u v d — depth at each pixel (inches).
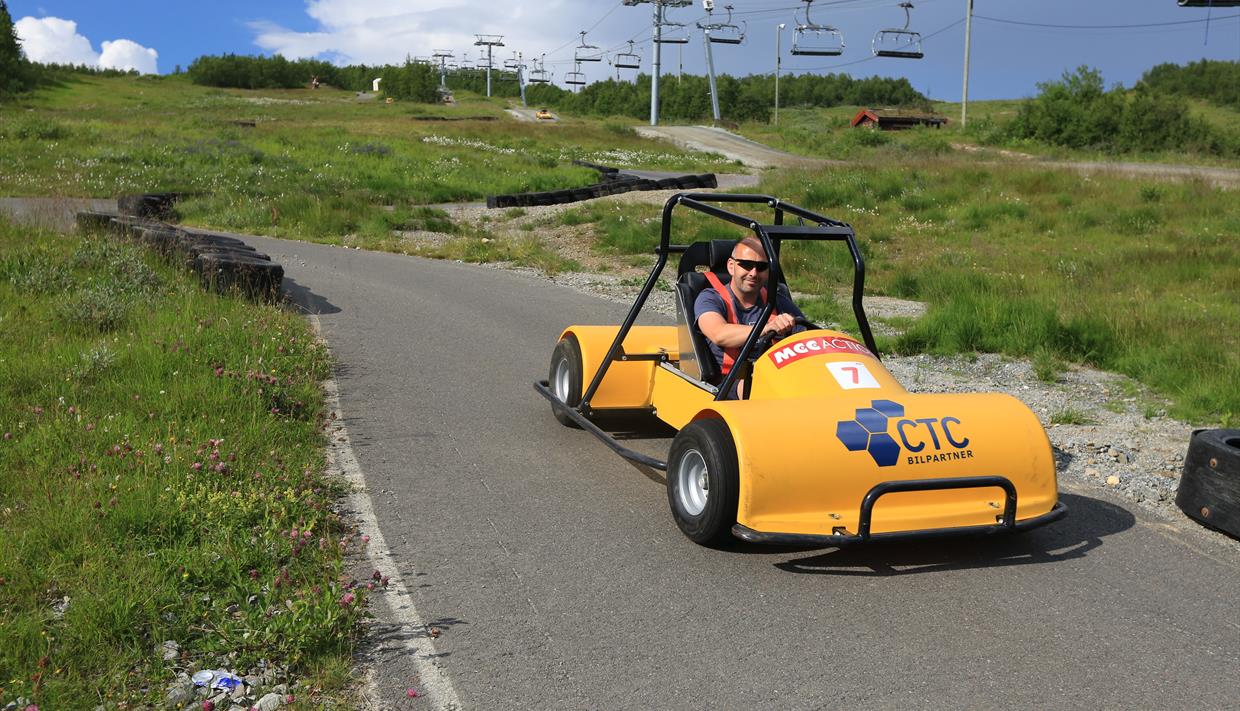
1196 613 165.0
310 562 170.4
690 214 860.6
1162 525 210.4
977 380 354.9
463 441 256.2
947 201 933.2
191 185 1047.6
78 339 310.2
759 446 173.3
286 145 1533.0
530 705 130.4
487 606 159.9
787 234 209.6
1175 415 306.2
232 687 130.2
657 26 3095.5
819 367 199.3
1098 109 2298.2
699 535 183.6
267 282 416.8
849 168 1151.0
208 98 4350.4
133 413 237.9
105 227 559.8
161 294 391.5
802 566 180.7
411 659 141.9
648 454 249.0
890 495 178.5
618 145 2180.1
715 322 220.7
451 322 430.0
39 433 215.0
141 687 129.9
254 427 235.1
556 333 414.9
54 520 170.9
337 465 230.4
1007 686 138.1
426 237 775.1
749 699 133.1
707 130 2974.9
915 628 156.1
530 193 1017.5
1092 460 257.8
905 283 556.7
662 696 133.4
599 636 150.6
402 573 171.5
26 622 137.3
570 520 201.3
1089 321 406.3
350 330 401.4
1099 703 134.3
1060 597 170.1
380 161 1375.5
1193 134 2225.6
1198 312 447.8
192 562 160.1
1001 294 497.0
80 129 1581.0
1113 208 877.8
